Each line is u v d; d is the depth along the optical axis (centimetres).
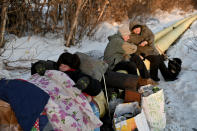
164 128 310
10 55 454
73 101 226
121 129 247
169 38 693
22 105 193
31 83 210
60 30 643
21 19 541
